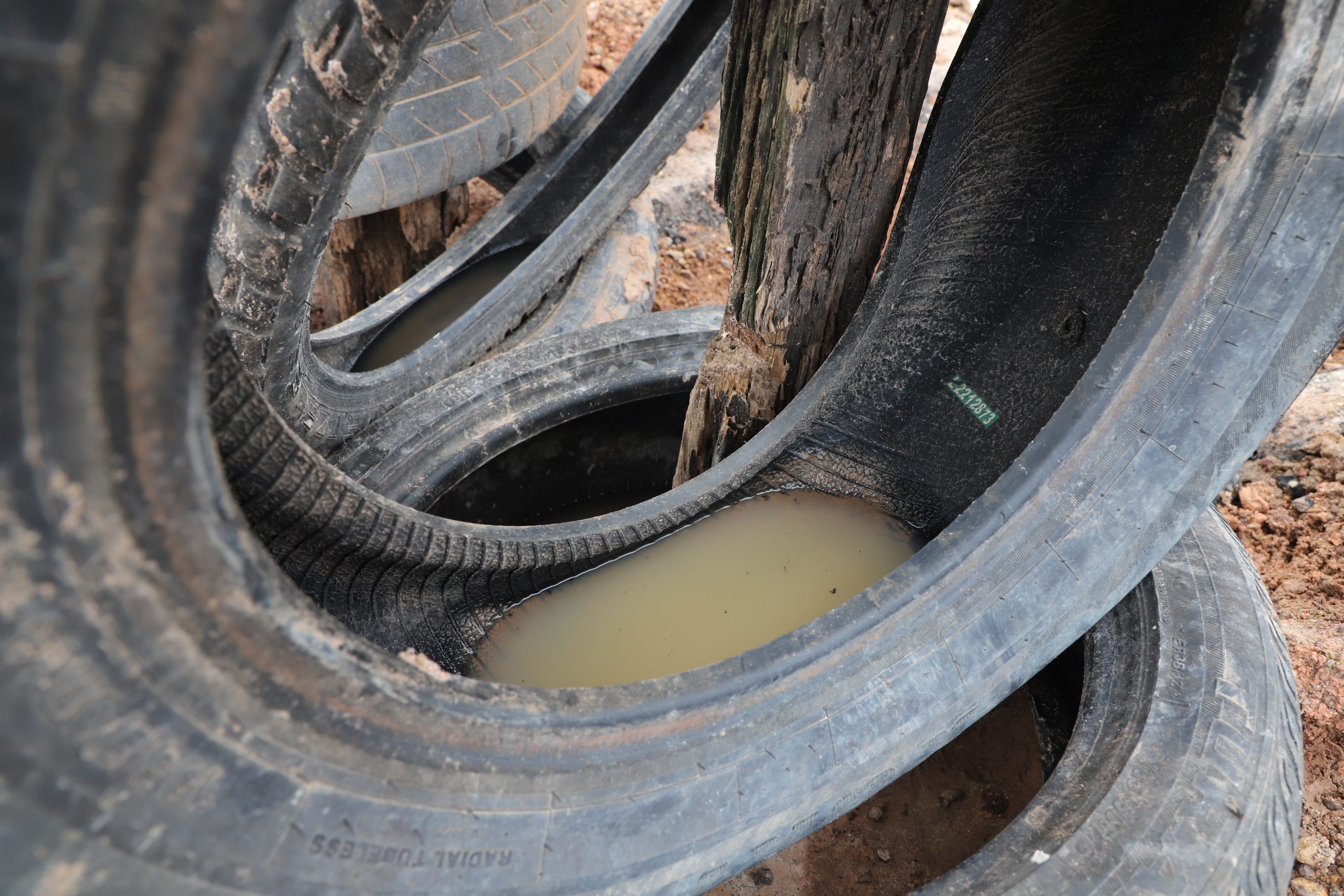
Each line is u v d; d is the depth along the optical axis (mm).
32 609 409
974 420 752
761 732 606
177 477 441
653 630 767
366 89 694
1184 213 649
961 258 772
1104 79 693
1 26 295
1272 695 704
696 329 1071
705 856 595
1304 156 627
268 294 777
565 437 1041
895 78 725
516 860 553
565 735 568
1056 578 671
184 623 470
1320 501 911
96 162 332
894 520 785
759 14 701
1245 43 618
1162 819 648
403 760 532
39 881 474
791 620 761
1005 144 751
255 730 501
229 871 507
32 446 376
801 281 798
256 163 725
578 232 1311
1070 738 718
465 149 1147
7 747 424
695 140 1723
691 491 808
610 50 2197
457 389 997
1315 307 662
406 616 731
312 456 617
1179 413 669
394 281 1487
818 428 821
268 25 342
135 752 474
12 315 345
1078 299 706
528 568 764
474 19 1074
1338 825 732
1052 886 632
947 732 661
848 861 780
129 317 376
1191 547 781
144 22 314
